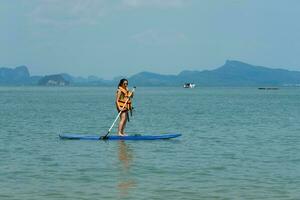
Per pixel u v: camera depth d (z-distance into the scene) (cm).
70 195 1541
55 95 15800
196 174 1886
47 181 1752
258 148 2648
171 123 4500
